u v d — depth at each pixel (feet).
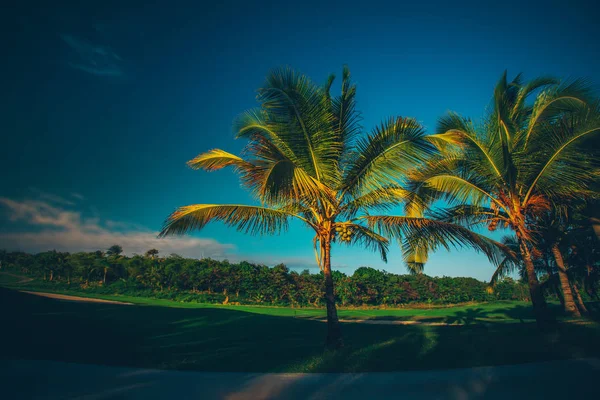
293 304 244.22
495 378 20.88
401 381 20.65
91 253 305.12
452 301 246.88
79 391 18.45
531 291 40.78
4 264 327.47
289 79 31.94
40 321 49.42
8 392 18.06
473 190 42.32
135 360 27.55
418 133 31.19
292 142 33.24
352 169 34.32
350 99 35.96
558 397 17.12
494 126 39.88
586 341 31.40
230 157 34.27
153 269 272.51
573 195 40.37
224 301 240.73
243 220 35.37
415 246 43.27
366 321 104.22
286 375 22.43
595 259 71.77
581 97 37.40
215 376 22.17
